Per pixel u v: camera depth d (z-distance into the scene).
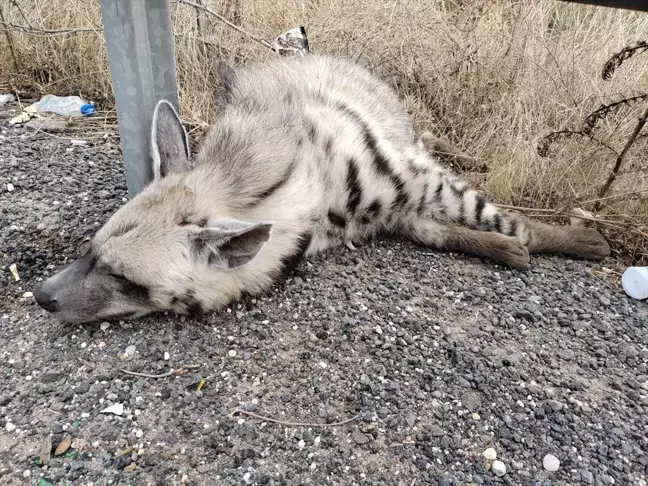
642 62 1.22
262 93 0.90
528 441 0.62
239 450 0.60
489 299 0.81
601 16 1.44
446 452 0.61
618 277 0.88
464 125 1.20
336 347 0.72
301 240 0.83
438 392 0.67
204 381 0.67
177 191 0.76
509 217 0.92
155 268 0.72
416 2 1.41
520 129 1.09
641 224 0.93
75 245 0.84
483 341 0.74
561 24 1.50
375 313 0.77
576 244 0.91
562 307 0.81
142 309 0.75
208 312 0.77
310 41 1.35
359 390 0.67
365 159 0.88
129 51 0.78
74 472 0.57
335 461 0.60
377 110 1.00
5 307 0.76
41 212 0.89
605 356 0.73
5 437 0.60
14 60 1.28
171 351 0.70
